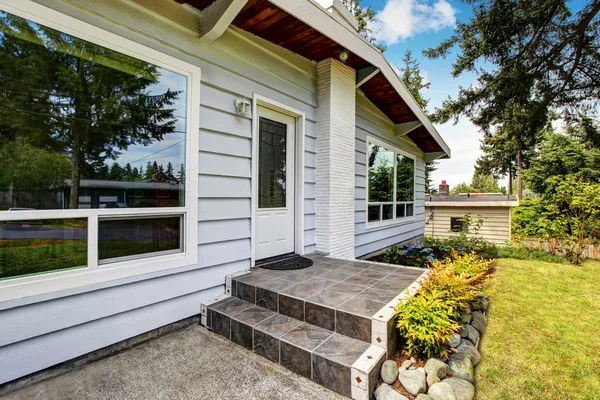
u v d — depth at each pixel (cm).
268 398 167
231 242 294
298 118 385
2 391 167
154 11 233
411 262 511
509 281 471
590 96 695
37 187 181
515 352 241
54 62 186
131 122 222
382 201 604
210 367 196
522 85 680
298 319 228
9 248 171
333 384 172
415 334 191
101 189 207
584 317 319
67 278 190
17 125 174
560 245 701
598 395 186
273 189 358
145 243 231
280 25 303
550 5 585
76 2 193
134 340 223
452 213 1148
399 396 161
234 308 250
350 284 265
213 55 276
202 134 266
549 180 776
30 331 176
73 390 171
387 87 490
